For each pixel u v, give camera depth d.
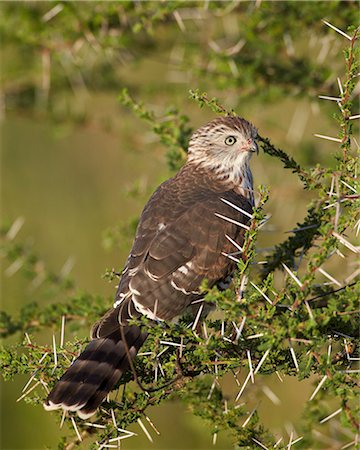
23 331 9.62
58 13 11.84
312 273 6.91
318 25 11.20
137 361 7.97
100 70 14.19
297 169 7.88
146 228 8.97
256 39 11.63
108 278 8.77
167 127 10.09
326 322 6.85
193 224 8.84
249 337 6.96
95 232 16.19
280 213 14.28
